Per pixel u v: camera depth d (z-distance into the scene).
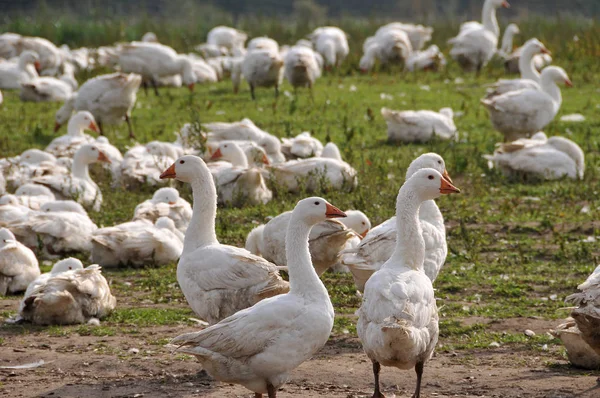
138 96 29.09
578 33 39.69
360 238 11.52
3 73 30.75
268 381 8.06
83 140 20.27
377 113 25.30
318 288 8.30
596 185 17.44
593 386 8.60
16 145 22.27
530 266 13.07
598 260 13.14
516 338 10.23
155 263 13.60
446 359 9.64
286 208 15.96
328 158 17.23
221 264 9.47
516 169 18.05
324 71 34.50
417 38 37.41
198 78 32.44
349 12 69.81
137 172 17.56
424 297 8.21
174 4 66.12
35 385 8.88
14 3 61.66
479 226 15.13
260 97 28.16
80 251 14.14
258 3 69.81
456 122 23.97
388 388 8.73
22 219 14.35
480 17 67.94
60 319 10.91
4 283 12.34
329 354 9.83
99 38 43.59
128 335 10.58
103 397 8.55
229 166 16.72
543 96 20.77
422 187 8.91
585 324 8.31
